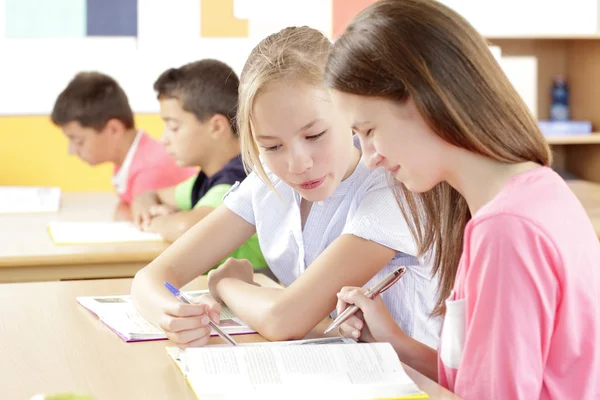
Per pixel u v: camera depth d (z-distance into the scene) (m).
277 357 1.41
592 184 4.30
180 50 4.55
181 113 3.02
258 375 1.35
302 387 1.31
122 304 1.87
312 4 4.62
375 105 1.31
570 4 4.80
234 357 1.40
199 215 2.79
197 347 1.50
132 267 2.63
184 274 1.97
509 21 4.77
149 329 1.66
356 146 1.91
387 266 1.88
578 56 4.97
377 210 1.78
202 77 3.00
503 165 1.32
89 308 1.83
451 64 1.27
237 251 2.69
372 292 1.66
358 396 1.29
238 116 1.81
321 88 1.63
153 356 1.52
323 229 1.94
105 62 4.48
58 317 1.77
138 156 3.63
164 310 1.64
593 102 4.89
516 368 1.23
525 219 1.23
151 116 4.56
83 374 1.42
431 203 1.60
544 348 1.25
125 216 3.28
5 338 1.62
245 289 1.82
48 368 1.45
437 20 1.29
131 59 4.50
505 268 1.23
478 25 4.75
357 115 1.34
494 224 1.24
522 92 4.66
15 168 4.42
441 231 1.61
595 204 3.57
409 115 1.29
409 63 1.27
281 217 2.02
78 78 3.67
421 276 1.88
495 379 1.24
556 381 1.29
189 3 4.52
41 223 3.08
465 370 1.29
